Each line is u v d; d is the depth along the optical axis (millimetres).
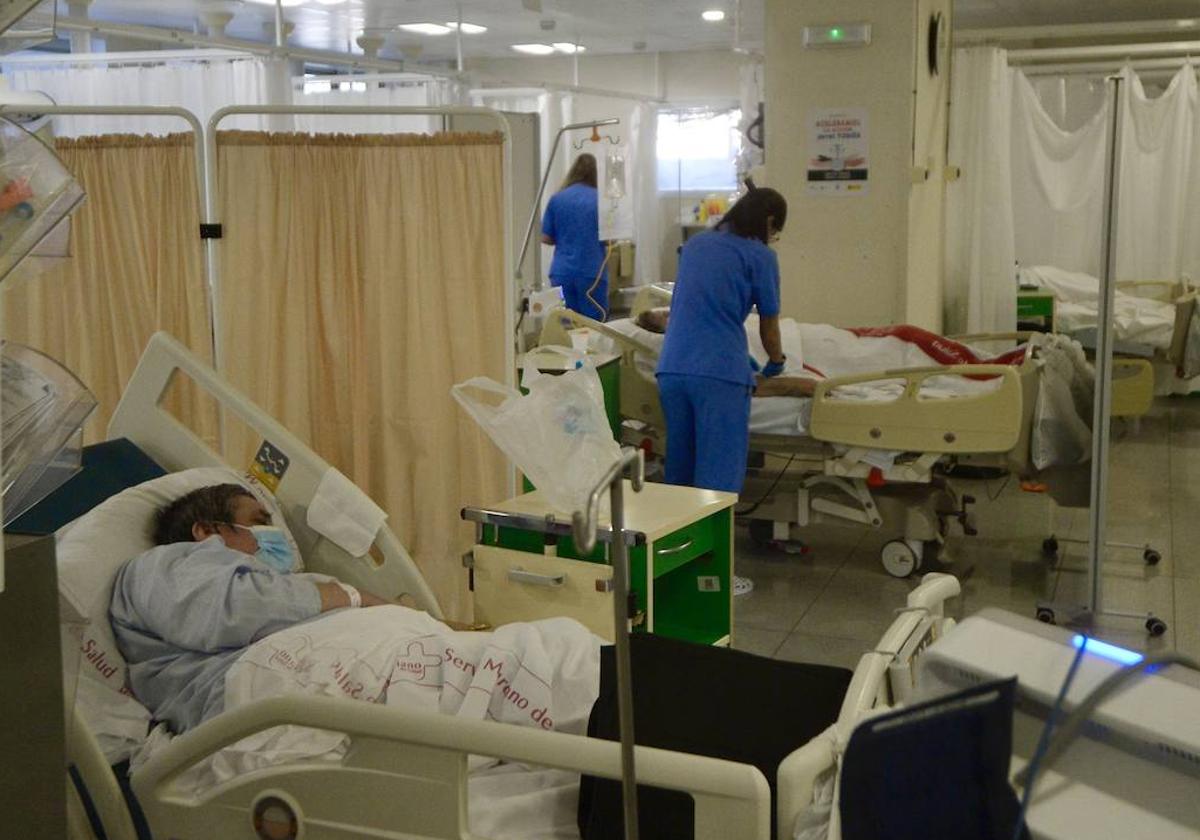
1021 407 4070
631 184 8570
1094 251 7941
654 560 2566
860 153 5402
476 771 2012
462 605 3367
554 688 2072
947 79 6344
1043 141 7918
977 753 1000
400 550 2670
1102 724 1117
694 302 4105
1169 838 1050
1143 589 4262
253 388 3242
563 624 2193
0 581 1125
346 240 3250
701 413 4098
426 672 2098
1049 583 4324
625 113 9914
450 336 3230
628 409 4945
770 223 4176
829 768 1591
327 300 3262
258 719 1775
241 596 2223
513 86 9289
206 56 6586
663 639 1952
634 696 1853
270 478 2721
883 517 4406
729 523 2838
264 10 8016
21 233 1282
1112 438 6797
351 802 1761
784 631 3895
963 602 4137
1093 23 8656
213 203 3146
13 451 1379
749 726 1781
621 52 10953
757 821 1517
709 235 4156
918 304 5758
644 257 10031
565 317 4938
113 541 2371
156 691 2213
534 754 1629
